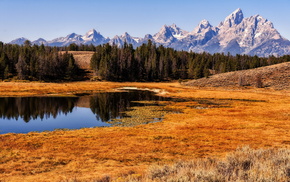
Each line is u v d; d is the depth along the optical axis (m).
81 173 17.14
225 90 99.31
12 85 96.25
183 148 24.66
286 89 91.50
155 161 20.33
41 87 95.12
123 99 73.75
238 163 10.46
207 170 9.44
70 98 74.31
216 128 35.16
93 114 49.56
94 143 26.61
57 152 23.19
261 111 50.81
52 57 146.25
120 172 16.38
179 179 8.45
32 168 18.64
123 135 30.70
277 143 26.27
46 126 39.09
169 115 47.47
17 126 39.03
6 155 22.06
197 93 88.62
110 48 191.00
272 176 8.27
